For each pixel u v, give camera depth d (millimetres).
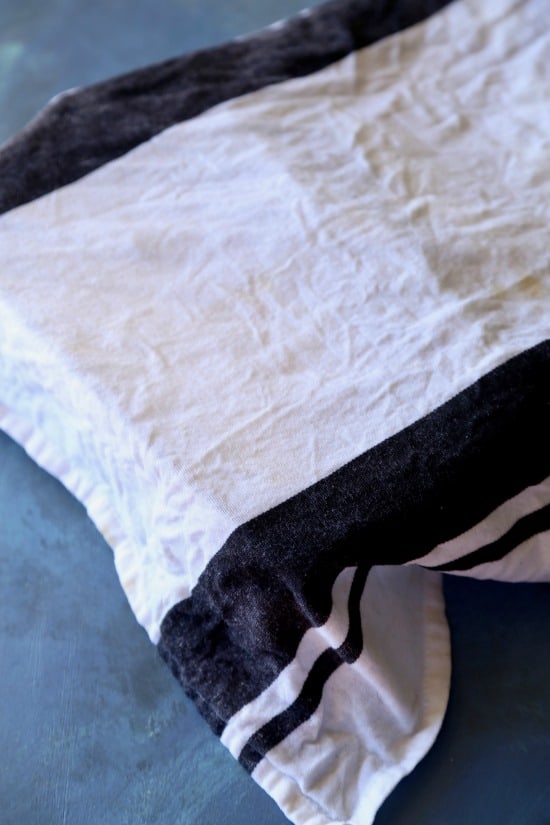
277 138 959
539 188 900
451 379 748
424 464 702
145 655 858
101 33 1429
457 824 740
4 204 934
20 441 968
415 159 940
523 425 729
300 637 707
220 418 745
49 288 863
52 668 861
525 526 752
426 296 813
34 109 1337
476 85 1014
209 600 709
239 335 807
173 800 774
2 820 774
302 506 686
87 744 812
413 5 1085
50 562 932
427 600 834
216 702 757
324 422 734
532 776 757
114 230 895
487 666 820
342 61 1038
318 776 731
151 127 982
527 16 1053
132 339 812
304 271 843
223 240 874
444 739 782
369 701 739
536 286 820
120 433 758
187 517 710
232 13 1421
